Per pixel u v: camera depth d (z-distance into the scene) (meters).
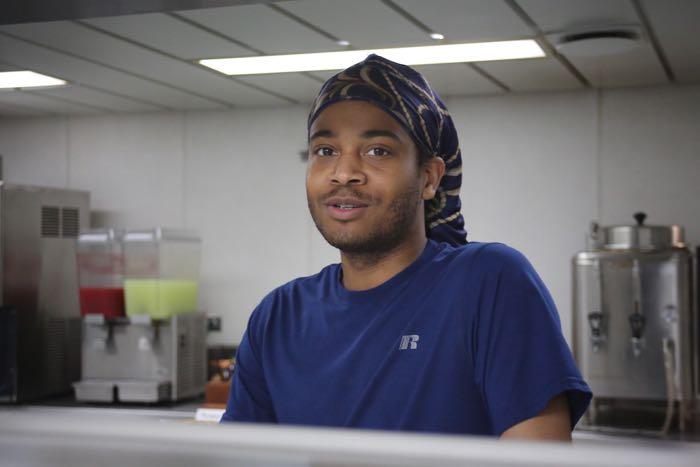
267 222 4.43
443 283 0.98
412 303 0.99
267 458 0.34
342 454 0.33
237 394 1.14
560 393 0.90
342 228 0.98
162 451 0.36
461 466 0.32
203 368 4.09
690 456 0.32
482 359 0.93
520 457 0.32
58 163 4.78
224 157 4.51
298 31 2.93
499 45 3.12
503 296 0.94
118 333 3.91
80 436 0.37
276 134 4.42
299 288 1.10
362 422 0.97
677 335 3.27
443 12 2.70
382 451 0.33
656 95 3.85
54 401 4.05
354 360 0.99
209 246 4.52
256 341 1.11
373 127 0.97
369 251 1.00
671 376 3.24
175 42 3.09
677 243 3.39
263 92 4.05
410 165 0.99
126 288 3.87
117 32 2.95
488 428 0.95
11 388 3.85
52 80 3.78
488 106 4.09
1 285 3.93
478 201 4.09
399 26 2.87
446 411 0.94
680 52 3.21
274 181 4.42
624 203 3.89
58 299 4.24
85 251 3.94
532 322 0.92
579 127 3.96
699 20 2.77
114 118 4.69
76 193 4.38
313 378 1.02
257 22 2.82
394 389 0.96
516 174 4.04
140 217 4.64
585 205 3.95
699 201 3.79
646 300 3.30
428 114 1.00
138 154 4.65
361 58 3.34
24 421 0.38
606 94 3.92
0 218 3.94
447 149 1.08
